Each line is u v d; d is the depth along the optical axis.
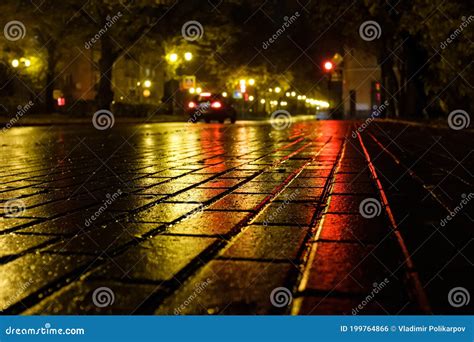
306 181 5.54
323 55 39.28
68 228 3.36
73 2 27.42
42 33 34.69
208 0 37.38
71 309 1.98
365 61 47.03
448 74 12.99
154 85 59.84
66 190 5.11
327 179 5.70
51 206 4.20
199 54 41.28
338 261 2.54
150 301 2.06
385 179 5.57
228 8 38.00
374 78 47.44
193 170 6.78
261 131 20.02
